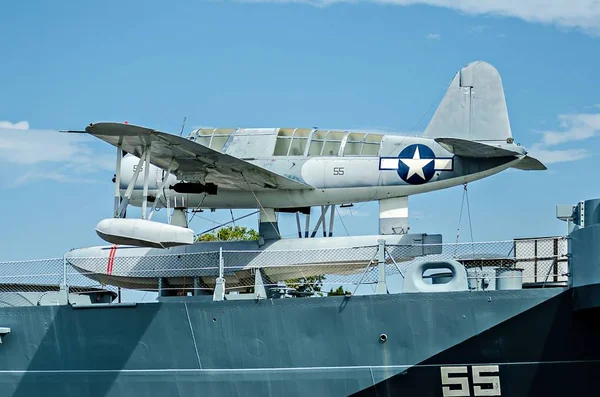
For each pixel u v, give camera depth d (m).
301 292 21.02
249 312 19.45
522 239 19.20
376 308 18.69
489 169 26.84
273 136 27.75
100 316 20.61
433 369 18.31
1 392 21.12
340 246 25.03
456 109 28.48
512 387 17.95
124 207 23.53
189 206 28.14
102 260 25.86
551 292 17.88
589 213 18.19
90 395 20.50
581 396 17.75
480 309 18.12
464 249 19.48
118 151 23.83
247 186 27.16
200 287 25.28
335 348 18.88
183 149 24.33
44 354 20.98
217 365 19.62
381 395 18.58
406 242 24.48
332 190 27.14
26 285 22.91
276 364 19.22
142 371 20.17
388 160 27.03
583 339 17.78
